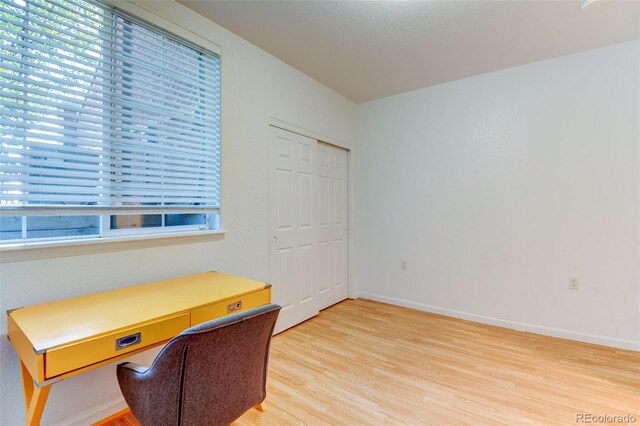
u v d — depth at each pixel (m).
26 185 1.40
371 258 3.87
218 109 2.24
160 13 1.86
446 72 3.03
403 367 2.20
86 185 1.60
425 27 2.24
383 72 3.02
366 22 2.18
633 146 2.46
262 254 2.61
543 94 2.79
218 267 2.24
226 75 2.27
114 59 1.70
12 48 1.36
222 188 2.26
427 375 2.10
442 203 3.34
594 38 2.40
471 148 3.15
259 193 2.57
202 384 1.07
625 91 2.48
